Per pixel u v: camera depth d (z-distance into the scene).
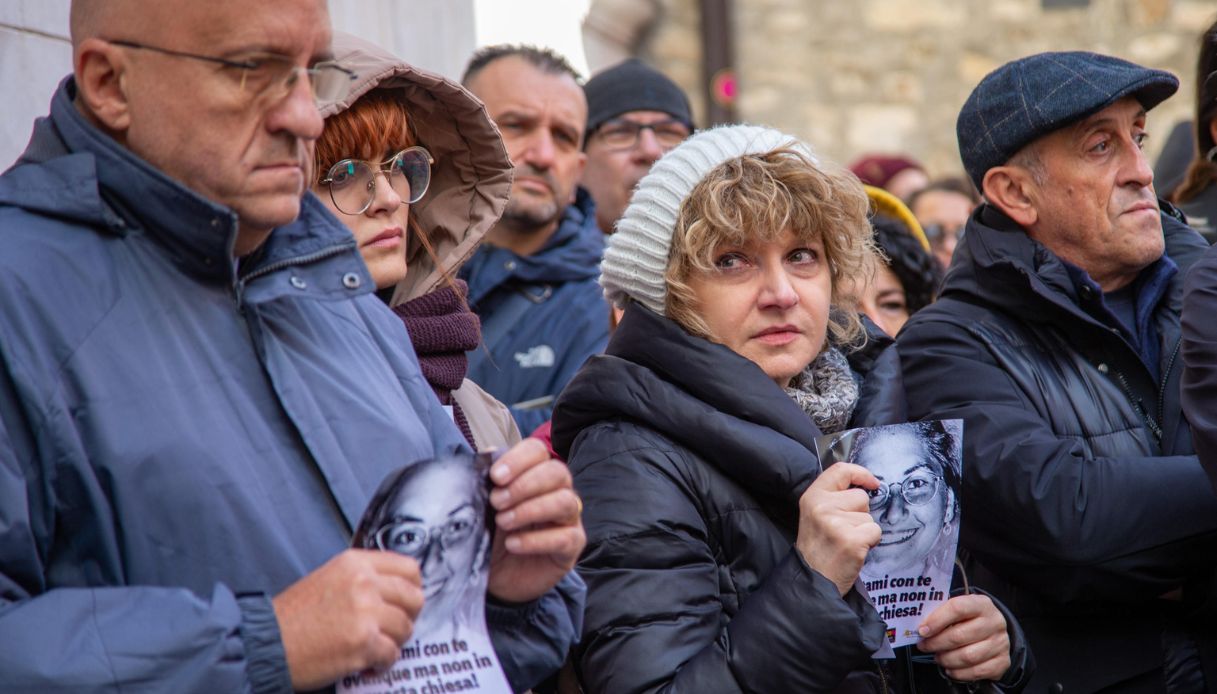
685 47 9.55
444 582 1.49
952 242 5.14
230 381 1.54
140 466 1.43
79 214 1.51
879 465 1.98
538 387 3.55
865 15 9.55
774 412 2.13
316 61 1.60
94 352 1.45
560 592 1.75
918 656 2.23
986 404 2.50
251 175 1.54
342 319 1.75
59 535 1.43
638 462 2.10
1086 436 2.51
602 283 2.39
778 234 2.17
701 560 2.04
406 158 2.30
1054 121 2.57
